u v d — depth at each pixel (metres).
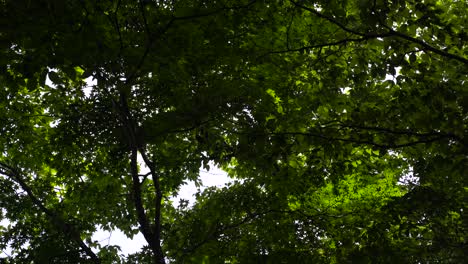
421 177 8.09
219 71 7.53
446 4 7.00
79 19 4.66
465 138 5.87
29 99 9.70
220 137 6.76
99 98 8.09
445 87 6.15
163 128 6.81
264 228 9.05
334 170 8.27
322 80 7.16
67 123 8.55
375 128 6.30
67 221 9.49
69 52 4.41
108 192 9.76
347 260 8.08
